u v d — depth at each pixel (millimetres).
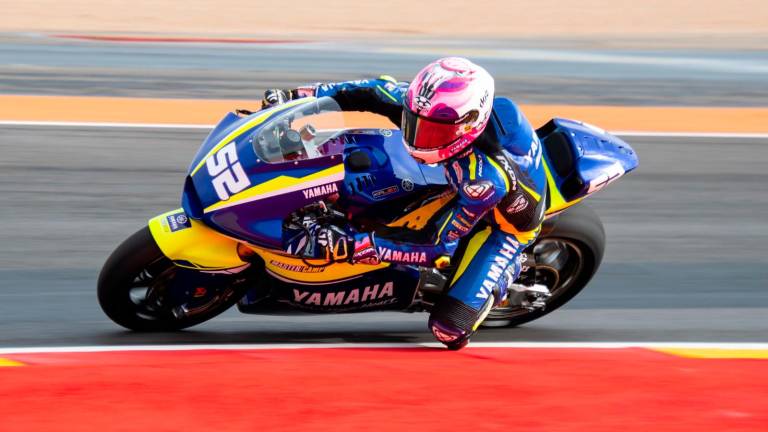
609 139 18719
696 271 22953
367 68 43438
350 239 15883
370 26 59125
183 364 14906
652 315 20453
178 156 28625
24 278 20453
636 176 29141
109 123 31453
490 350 17359
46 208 24234
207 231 15930
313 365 14930
